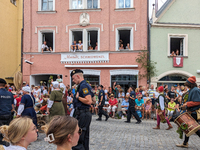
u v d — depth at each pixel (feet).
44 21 57.67
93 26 55.31
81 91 14.34
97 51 54.70
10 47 70.33
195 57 53.78
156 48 53.36
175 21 53.93
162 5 54.08
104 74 54.75
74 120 6.19
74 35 58.03
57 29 57.11
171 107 38.22
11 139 6.63
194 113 18.93
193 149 19.35
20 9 73.61
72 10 56.08
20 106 19.92
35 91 50.06
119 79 54.75
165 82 53.57
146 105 40.14
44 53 57.06
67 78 56.03
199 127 18.01
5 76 67.87
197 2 54.19
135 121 37.47
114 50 54.60
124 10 54.44
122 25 54.49
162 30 53.52
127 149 18.99
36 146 19.34
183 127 18.48
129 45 55.72
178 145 20.35
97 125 31.76
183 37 53.93
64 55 56.13
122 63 54.08
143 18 53.62
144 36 53.47
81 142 13.51
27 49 57.82
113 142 21.42
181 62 53.16
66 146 6.02
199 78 53.52
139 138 23.52
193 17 54.13
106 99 46.42
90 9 55.31
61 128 5.81
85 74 55.47
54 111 21.88
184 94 21.13
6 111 19.65
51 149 18.45
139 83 52.90
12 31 71.36
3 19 67.00
